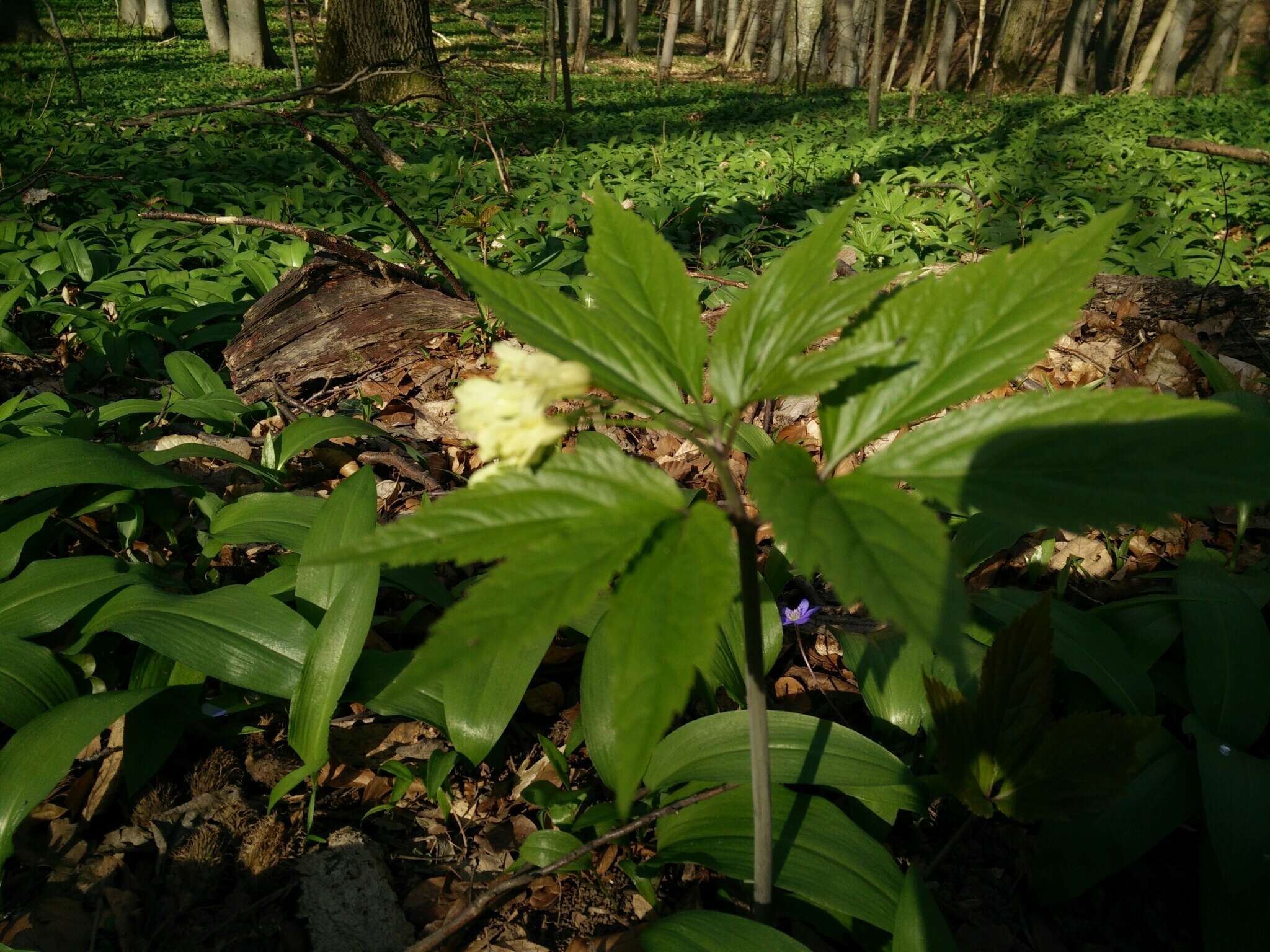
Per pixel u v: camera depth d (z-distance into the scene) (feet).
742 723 7.06
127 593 8.36
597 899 7.13
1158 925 7.16
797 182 32.96
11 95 55.67
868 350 3.25
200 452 10.55
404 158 35.83
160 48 88.84
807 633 10.03
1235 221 27.37
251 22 78.89
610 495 3.02
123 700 7.06
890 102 73.61
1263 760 7.02
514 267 20.48
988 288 3.33
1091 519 2.86
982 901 7.27
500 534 2.92
